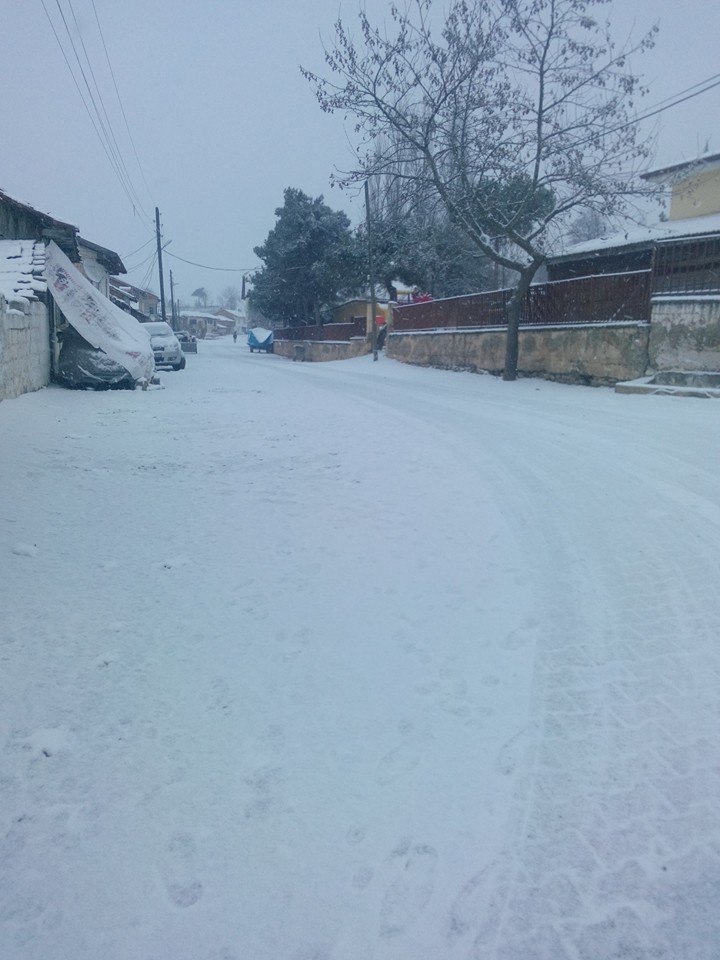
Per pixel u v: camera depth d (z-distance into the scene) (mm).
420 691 3484
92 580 4844
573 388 16766
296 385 20062
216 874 2400
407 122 17422
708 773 2842
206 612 4383
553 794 2748
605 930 2176
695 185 20203
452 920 2219
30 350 13953
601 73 16328
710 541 5352
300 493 7266
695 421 10961
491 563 5145
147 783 2842
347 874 2395
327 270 41125
